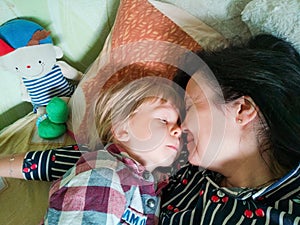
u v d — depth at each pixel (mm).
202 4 1110
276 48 921
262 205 789
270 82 841
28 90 1292
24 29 1210
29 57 1215
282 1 955
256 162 872
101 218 796
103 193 809
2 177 1051
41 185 1030
